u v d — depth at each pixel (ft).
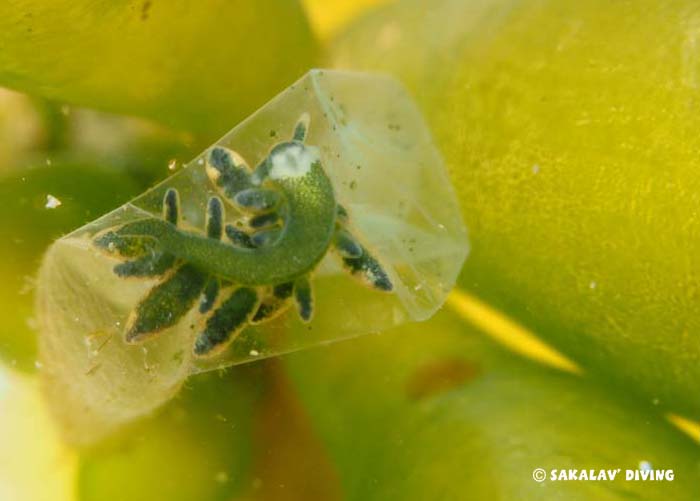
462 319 0.20
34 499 0.19
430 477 0.19
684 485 0.19
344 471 0.19
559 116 0.19
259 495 0.19
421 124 0.20
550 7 0.20
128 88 0.20
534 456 0.19
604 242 0.19
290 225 0.19
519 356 0.20
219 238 0.19
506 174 0.20
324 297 0.19
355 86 0.20
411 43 0.20
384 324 0.20
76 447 0.19
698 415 0.19
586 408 0.19
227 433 0.19
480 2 0.20
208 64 0.20
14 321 0.19
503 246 0.20
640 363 0.19
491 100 0.20
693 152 0.19
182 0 0.20
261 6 0.20
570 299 0.19
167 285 0.19
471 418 0.19
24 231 0.19
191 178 0.19
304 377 0.20
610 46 0.19
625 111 0.19
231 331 0.19
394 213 0.20
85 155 0.20
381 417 0.19
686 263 0.19
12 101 0.20
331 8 0.21
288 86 0.20
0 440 0.19
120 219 0.19
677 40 0.19
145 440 0.19
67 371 0.19
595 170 0.19
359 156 0.20
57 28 0.19
